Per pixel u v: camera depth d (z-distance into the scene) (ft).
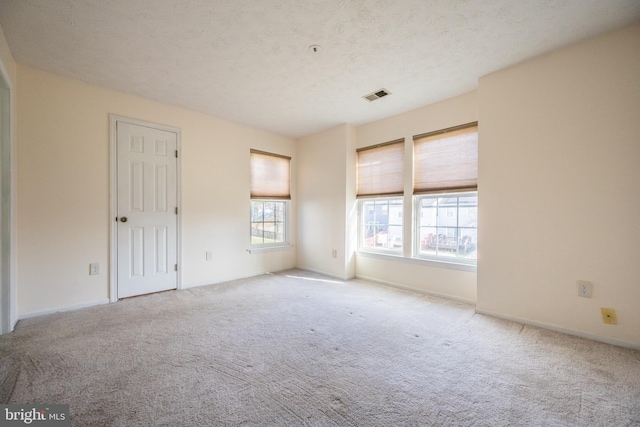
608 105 6.51
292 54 7.43
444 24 6.23
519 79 7.79
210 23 6.19
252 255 13.60
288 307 9.14
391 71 8.29
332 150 13.58
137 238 10.09
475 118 9.48
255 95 9.96
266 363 5.76
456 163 9.91
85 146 8.98
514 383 5.10
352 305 9.37
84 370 5.43
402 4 5.62
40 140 8.20
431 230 10.82
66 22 6.12
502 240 8.10
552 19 6.03
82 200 8.93
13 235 7.34
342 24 6.24
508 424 4.12
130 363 5.71
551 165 7.28
